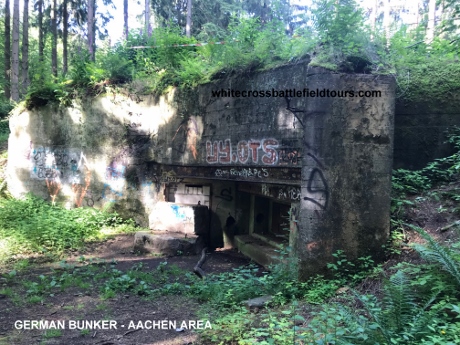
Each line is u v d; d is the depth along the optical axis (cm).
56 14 2014
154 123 962
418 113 609
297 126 556
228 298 507
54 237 836
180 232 877
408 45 671
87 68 1052
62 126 1093
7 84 1805
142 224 1002
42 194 1117
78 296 554
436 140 603
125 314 489
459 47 705
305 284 510
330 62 525
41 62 1173
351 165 520
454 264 370
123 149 1012
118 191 1022
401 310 344
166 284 602
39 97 1102
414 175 588
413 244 439
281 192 628
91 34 1641
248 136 655
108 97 1027
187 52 926
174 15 2119
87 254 802
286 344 350
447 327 318
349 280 511
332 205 519
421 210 546
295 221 568
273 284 533
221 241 914
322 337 350
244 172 676
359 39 547
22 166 1145
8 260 731
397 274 393
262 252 721
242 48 701
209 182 923
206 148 768
